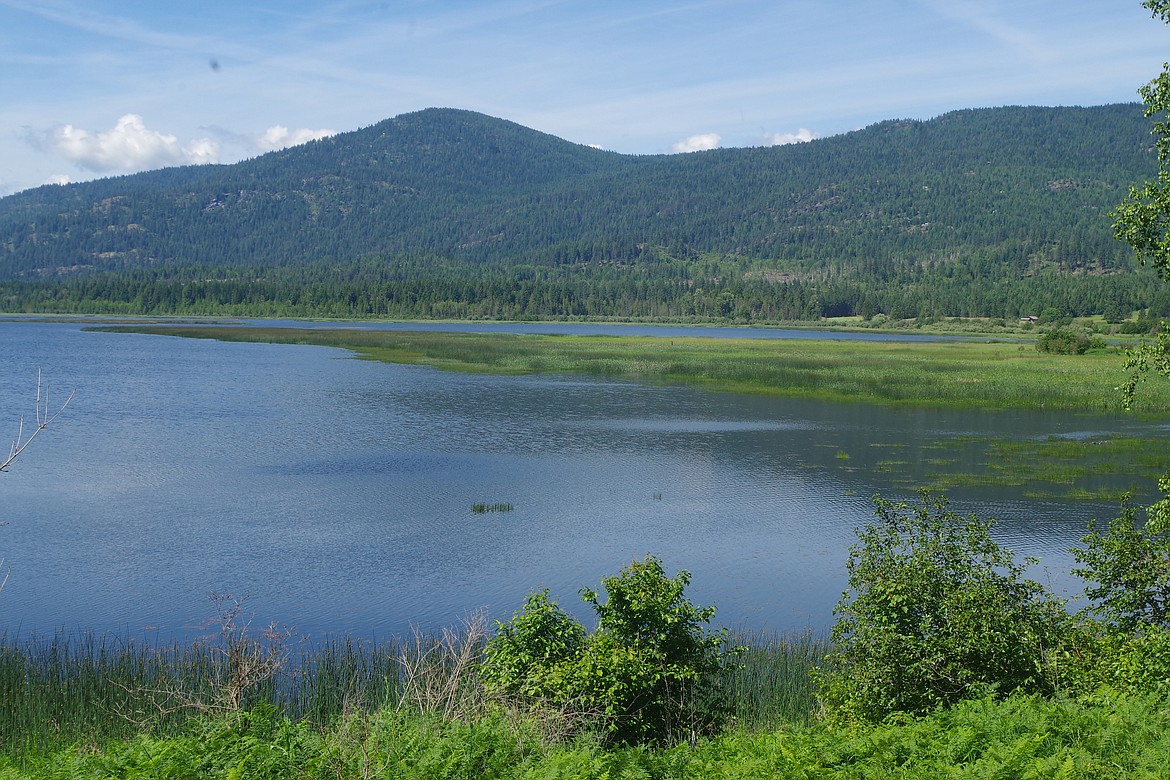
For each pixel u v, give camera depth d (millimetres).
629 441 60469
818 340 176875
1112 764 13680
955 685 17672
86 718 20641
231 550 35875
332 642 26594
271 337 160125
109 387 85750
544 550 36594
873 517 41688
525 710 17797
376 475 49469
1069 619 19203
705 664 19953
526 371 105312
